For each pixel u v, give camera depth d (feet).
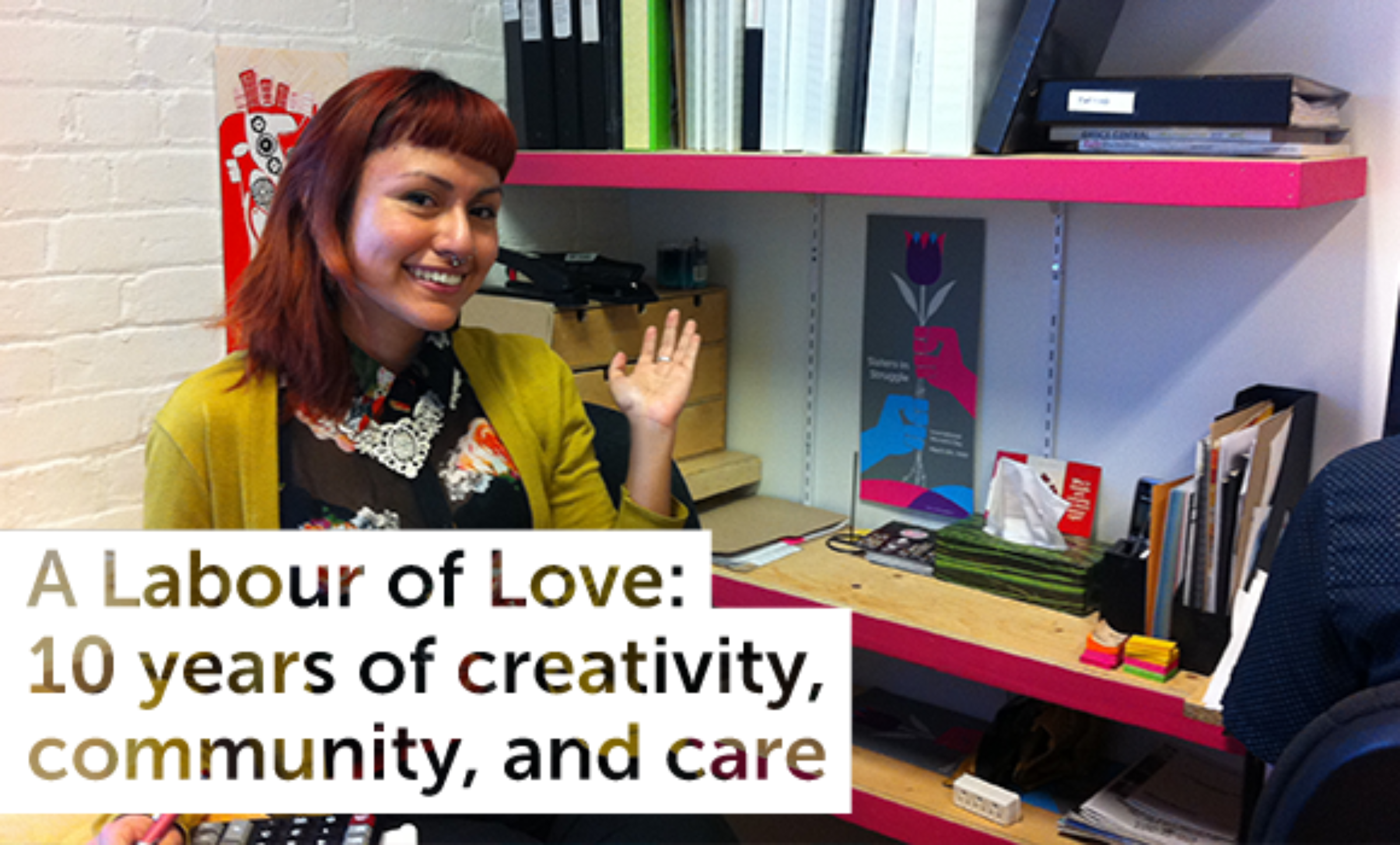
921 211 7.38
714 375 8.40
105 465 6.37
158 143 6.37
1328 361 6.06
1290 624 3.45
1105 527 6.95
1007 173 5.53
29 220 5.90
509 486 4.66
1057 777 6.54
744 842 7.48
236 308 4.26
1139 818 5.86
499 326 7.59
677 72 7.00
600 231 8.86
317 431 4.36
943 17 5.73
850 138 6.23
